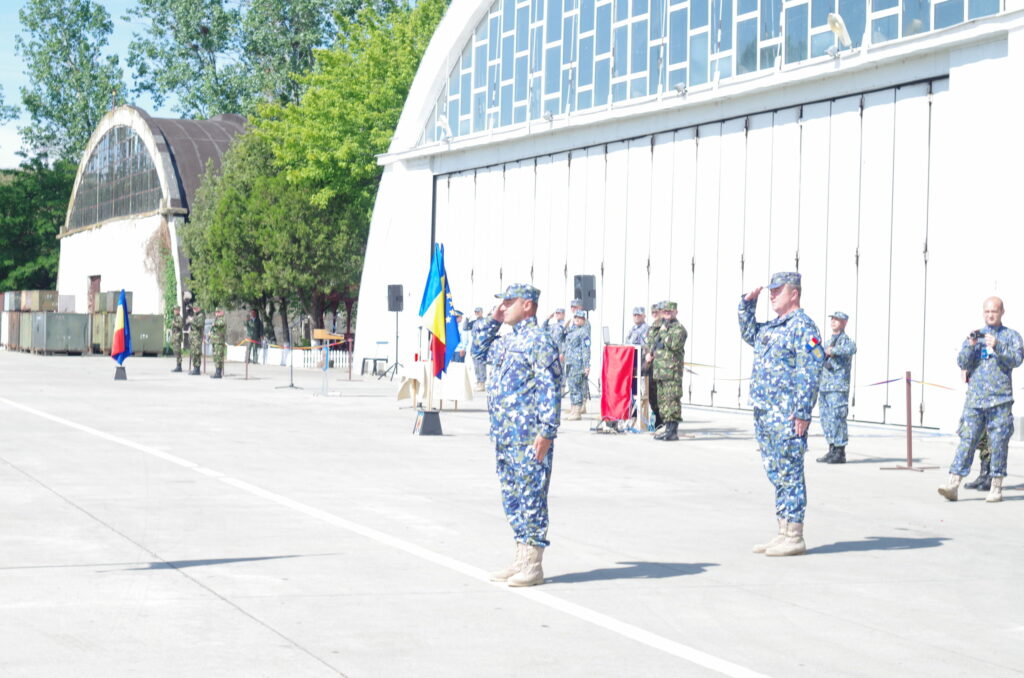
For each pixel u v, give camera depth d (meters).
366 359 40.06
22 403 24.64
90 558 9.02
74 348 56.97
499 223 34.41
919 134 22.47
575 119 30.86
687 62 27.95
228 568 8.72
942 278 21.83
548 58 32.62
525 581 8.27
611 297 30.09
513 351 8.26
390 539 9.97
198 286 54.19
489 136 34.09
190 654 6.46
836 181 24.14
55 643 6.66
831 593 8.28
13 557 9.02
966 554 9.88
